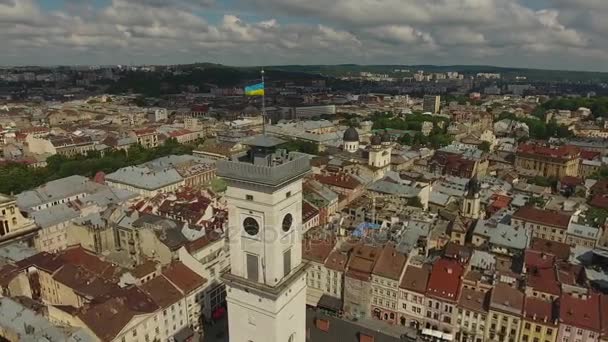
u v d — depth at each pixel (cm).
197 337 11706
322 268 13225
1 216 15275
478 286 11812
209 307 12331
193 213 16275
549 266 13212
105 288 11500
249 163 5306
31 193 19488
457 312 11538
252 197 5441
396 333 11938
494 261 13625
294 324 6259
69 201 18650
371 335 9669
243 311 5972
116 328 9650
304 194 19538
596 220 18325
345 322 10156
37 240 16438
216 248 13375
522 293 11375
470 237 16800
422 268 12606
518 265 14388
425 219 17375
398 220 17062
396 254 12850
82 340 9375
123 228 15162
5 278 12019
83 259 13362
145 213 15750
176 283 11631
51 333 9506
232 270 5919
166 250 13612
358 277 12606
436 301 11738
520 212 18488
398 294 12244
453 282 11938
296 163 5512
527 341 10800
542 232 17762
